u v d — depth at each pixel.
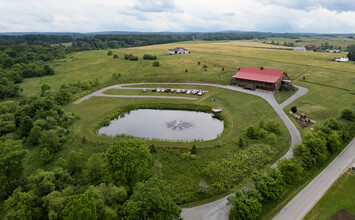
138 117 89.88
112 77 141.88
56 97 101.81
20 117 82.75
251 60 171.25
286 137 68.06
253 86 112.12
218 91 113.12
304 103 93.19
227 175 52.62
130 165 43.62
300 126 74.38
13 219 35.91
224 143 64.94
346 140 66.19
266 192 42.97
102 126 82.19
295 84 118.44
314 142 55.59
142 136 73.38
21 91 129.75
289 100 97.12
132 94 113.94
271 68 148.38
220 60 173.00
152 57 185.88
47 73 165.50
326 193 46.56
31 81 152.25
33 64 174.00
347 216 41.03
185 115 90.62
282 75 113.62
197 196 47.50
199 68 153.75
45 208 41.06
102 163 53.03
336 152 60.88
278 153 60.94
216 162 56.75
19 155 49.78
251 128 67.38
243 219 39.47
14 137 73.50
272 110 87.56
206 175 53.09
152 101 103.00
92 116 88.69
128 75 147.38
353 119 72.44
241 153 60.28
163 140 70.12
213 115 89.25
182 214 42.94
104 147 66.31
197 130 76.94
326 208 42.84
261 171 50.91
